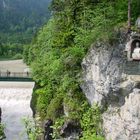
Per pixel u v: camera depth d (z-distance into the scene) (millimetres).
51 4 43719
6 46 143875
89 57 33125
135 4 34906
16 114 57438
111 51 31203
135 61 29438
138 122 27938
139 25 31516
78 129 33281
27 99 64438
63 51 39094
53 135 33750
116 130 29297
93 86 32688
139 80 28844
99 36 32656
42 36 52750
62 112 36500
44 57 45781
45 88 42281
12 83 68062
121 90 29750
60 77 38688
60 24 40906
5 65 106000
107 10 35281
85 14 36688
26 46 90125
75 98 34938
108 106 30781
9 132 47594
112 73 30781
